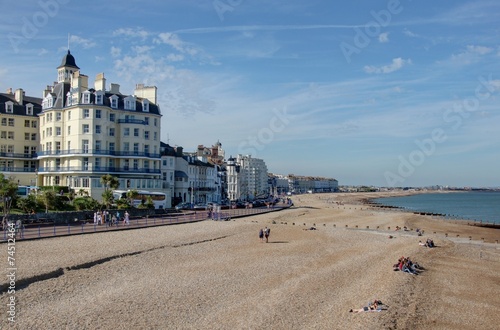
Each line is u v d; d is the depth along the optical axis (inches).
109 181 2751.0
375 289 1230.9
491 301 1213.1
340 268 1492.4
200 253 1642.5
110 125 3331.7
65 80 3676.2
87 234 1875.0
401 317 1007.6
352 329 906.1
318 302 1090.1
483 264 1743.4
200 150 5979.3
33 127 3545.8
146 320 909.2
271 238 2162.9
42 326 839.1
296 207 5255.9
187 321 918.4
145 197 3083.2
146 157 3462.1
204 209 3518.7
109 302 1005.8
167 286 1163.3
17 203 2174.0
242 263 1498.5
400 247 2039.9
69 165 3228.3
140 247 1621.6
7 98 3523.6
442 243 2255.2
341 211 4847.4
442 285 1352.1
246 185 7711.6
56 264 1249.4
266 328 898.7
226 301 1063.6
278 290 1178.6
